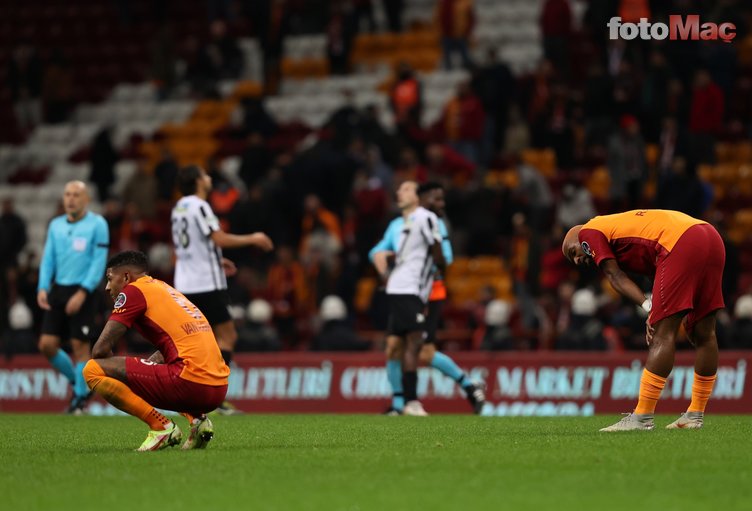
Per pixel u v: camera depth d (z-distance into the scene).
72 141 92.38
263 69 87.19
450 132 72.31
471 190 66.69
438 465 22.91
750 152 72.19
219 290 40.84
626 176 64.81
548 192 66.44
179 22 99.25
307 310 63.69
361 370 51.69
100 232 42.91
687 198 61.28
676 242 28.09
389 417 40.94
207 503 18.78
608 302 56.97
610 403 48.84
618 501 18.62
